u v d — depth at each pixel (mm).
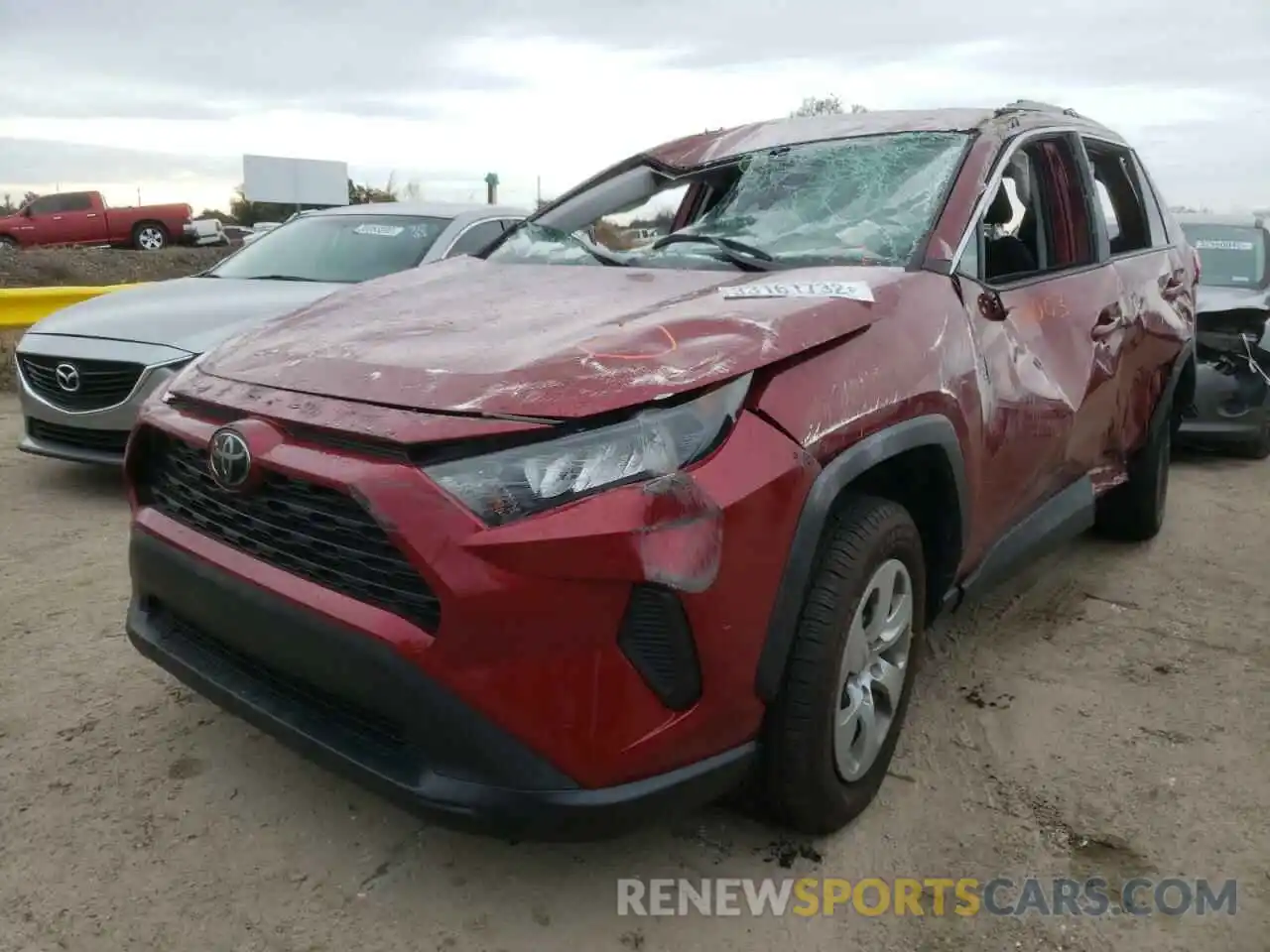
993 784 2857
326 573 2186
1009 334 3062
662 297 2674
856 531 2434
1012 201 3477
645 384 2086
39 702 3205
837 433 2291
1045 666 3592
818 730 2354
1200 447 6844
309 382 2328
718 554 2047
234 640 2373
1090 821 2691
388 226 6461
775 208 3350
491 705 1985
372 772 2146
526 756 2006
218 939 2240
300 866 2482
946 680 3477
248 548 2359
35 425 5293
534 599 1948
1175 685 3453
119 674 3396
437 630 1999
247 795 2752
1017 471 3148
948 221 3000
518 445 2008
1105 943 2271
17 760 2889
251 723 2422
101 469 5910
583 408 2023
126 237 26547
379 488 2018
